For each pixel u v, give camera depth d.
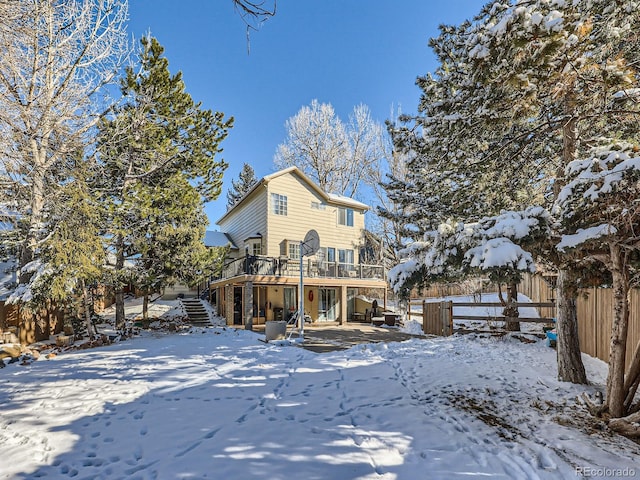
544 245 4.20
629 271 4.50
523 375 6.36
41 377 6.88
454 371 6.71
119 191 12.95
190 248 13.84
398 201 11.04
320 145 28.86
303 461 3.50
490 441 3.86
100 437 4.13
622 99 5.22
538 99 5.45
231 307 16.42
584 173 3.97
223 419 4.61
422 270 4.72
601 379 5.91
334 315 19.36
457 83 6.86
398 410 4.84
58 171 8.98
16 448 3.88
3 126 6.35
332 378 6.48
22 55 6.63
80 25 10.07
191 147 14.27
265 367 7.38
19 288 10.50
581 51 4.48
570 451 3.55
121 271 12.57
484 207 8.61
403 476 3.23
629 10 4.69
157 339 11.73
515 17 4.07
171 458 3.61
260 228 17.89
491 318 10.97
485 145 6.70
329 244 19.44
